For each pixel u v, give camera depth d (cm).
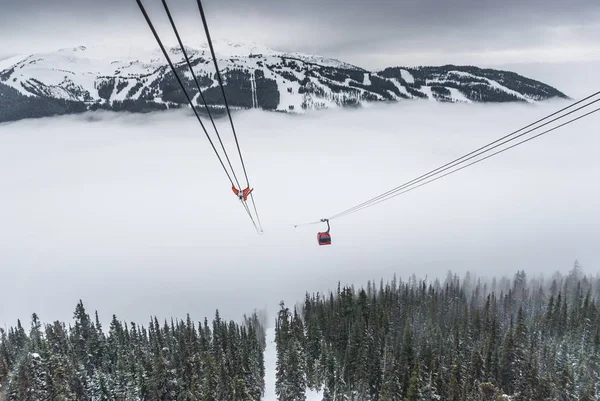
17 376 5978
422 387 5822
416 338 8525
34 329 9825
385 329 8694
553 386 6003
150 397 6309
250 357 8394
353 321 9106
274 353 11381
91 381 6912
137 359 7512
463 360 7250
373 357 7219
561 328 9069
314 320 9331
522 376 6381
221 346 8344
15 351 8512
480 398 6019
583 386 6425
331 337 9156
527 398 5859
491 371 6850
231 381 6888
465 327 8506
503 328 9712
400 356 6938
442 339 8206
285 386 7231
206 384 6144
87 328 9094
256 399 7125
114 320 9306
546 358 7438
